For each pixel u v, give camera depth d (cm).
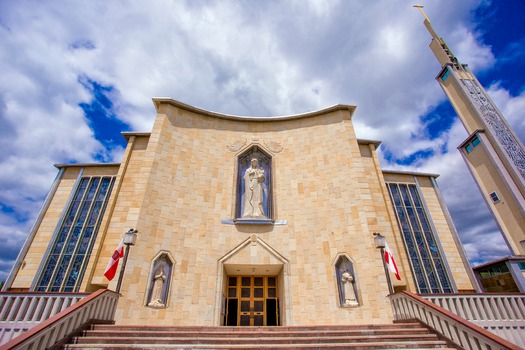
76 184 1928
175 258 1532
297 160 1986
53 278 1597
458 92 2409
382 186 1953
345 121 2012
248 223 1734
